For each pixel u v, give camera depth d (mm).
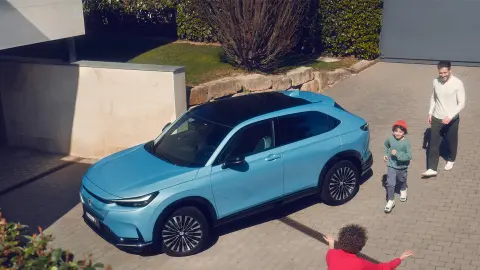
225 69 13570
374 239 7996
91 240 8352
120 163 8367
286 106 8703
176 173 7742
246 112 8523
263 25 13039
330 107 8992
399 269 7254
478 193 9102
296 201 9281
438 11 15219
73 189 10336
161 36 17016
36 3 10477
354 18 15625
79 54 15039
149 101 10984
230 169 7914
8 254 5359
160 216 7508
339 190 8969
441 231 8094
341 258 5410
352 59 16062
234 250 7938
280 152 8281
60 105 11867
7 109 12508
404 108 12867
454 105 9320
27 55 14680
